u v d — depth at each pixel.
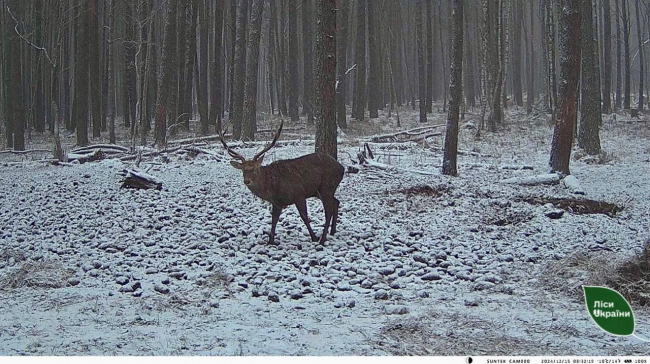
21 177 17.33
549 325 6.53
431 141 25.80
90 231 11.09
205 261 9.15
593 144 22.86
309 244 10.19
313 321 6.66
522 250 10.07
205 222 11.77
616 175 17.88
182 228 11.27
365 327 6.42
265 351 5.64
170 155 21.02
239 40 26.45
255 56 25.94
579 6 16.48
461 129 32.19
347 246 10.19
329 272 8.71
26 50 35.62
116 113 47.47
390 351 5.68
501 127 32.56
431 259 9.35
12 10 28.06
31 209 12.97
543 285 8.26
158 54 36.97
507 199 13.73
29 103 36.22
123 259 9.34
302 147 22.81
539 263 9.34
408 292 7.94
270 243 10.20
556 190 15.13
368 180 15.98
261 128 32.03
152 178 14.91
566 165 16.77
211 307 7.20
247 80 25.75
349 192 14.48
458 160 21.31
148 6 30.31
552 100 36.53
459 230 11.44
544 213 12.67
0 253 9.64
